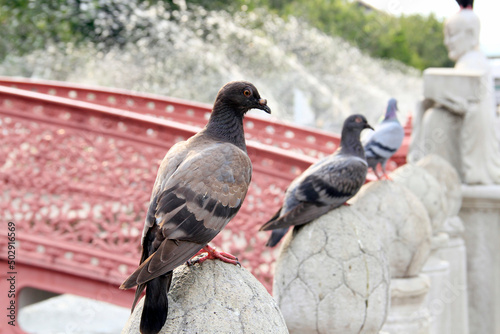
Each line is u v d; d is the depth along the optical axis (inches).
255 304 94.1
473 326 309.1
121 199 246.2
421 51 1364.4
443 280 250.8
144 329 80.3
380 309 145.6
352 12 1148.5
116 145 246.7
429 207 241.9
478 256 306.2
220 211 91.7
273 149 220.1
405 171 246.7
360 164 152.8
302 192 148.8
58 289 253.3
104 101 433.7
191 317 89.8
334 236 144.8
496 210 301.6
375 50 1149.7
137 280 79.0
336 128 879.7
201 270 96.3
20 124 259.4
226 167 95.0
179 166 93.5
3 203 259.6
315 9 1088.8
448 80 285.7
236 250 228.7
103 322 443.5
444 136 296.7
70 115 252.5
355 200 193.8
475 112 288.8
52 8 654.5
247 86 105.1
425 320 202.4
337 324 142.3
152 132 241.3
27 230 257.3
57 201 254.8
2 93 260.2
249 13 820.0
